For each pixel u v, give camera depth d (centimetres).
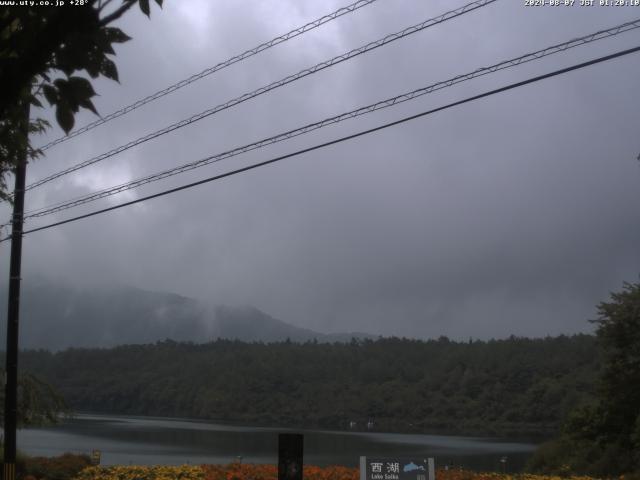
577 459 3669
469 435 11819
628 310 3628
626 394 3544
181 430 10856
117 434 9494
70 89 340
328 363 18475
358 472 1808
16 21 369
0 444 2202
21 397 2358
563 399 13000
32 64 310
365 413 15538
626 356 3672
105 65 338
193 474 1866
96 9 315
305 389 17088
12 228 1695
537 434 12062
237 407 16850
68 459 2284
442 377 16112
